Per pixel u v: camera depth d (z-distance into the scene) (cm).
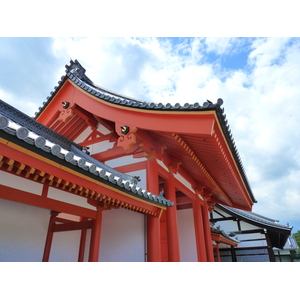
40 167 323
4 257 482
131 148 766
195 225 1023
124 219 713
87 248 662
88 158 740
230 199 1209
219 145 569
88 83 926
